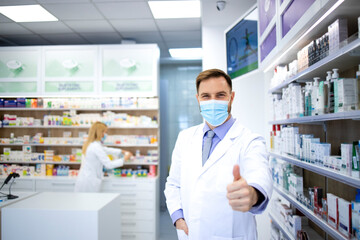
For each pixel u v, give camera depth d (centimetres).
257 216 338
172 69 671
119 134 459
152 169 427
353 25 148
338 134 182
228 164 130
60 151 466
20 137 444
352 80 126
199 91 135
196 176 134
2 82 434
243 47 311
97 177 377
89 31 455
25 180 421
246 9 348
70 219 222
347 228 128
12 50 435
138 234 396
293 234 199
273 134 259
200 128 152
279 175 241
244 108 377
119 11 379
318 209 159
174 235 424
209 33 405
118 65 424
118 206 271
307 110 174
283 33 193
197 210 128
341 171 130
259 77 378
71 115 434
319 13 133
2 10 371
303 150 180
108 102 428
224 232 125
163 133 558
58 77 427
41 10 373
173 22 420
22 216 225
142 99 426
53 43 518
